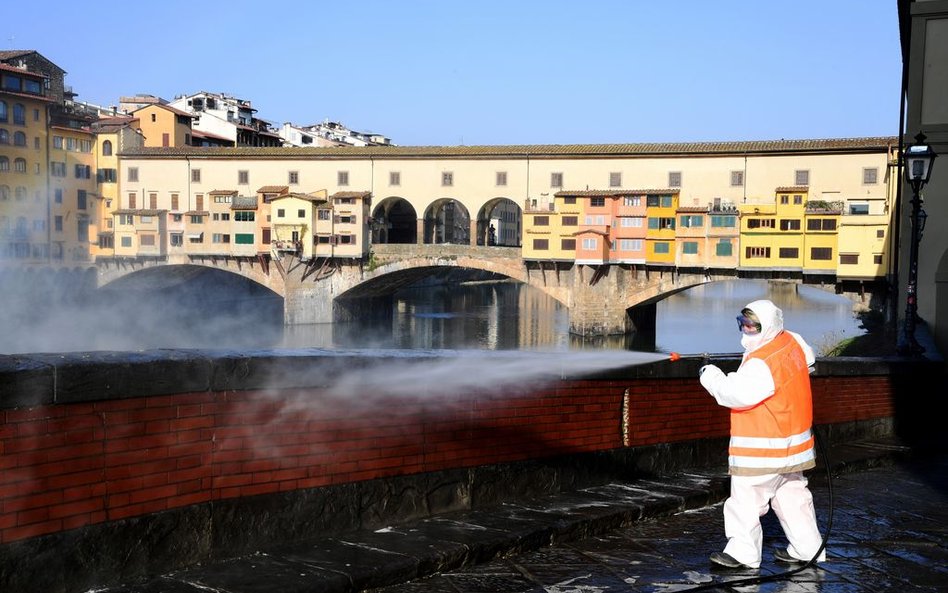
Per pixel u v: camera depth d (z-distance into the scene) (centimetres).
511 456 701
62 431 462
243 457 542
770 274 6794
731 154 7194
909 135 2009
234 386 533
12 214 7944
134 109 10381
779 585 573
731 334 7806
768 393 586
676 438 848
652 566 595
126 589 479
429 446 643
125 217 8500
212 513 526
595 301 7462
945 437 1273
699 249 7056
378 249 8138
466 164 8025
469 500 668
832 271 6469
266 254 8325
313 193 8388
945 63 1978
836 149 6819
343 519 590
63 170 8375
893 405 1262
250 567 519
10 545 442
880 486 905
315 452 578
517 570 572
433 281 12775
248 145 11450
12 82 7925
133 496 492
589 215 7419
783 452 593
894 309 2391
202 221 8462
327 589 495
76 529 468
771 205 6744
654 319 8150
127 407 489
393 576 530
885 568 617
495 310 9738
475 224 8019
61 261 8362
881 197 6738
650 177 7481
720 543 651
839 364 1131
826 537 629
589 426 763
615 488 763
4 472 440
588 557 606
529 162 7844
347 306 8444
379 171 8250
